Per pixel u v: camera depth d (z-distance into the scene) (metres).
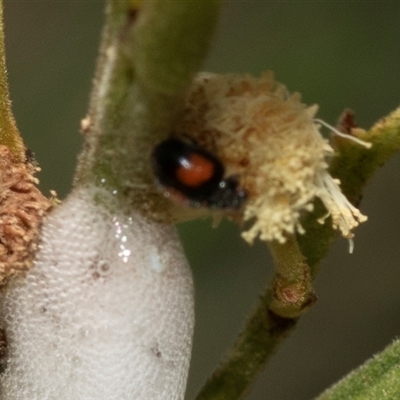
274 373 0.18
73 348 0.07
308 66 0.17
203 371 0.17
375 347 0.18
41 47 0.17
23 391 0.07
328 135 0.07
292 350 0.19
